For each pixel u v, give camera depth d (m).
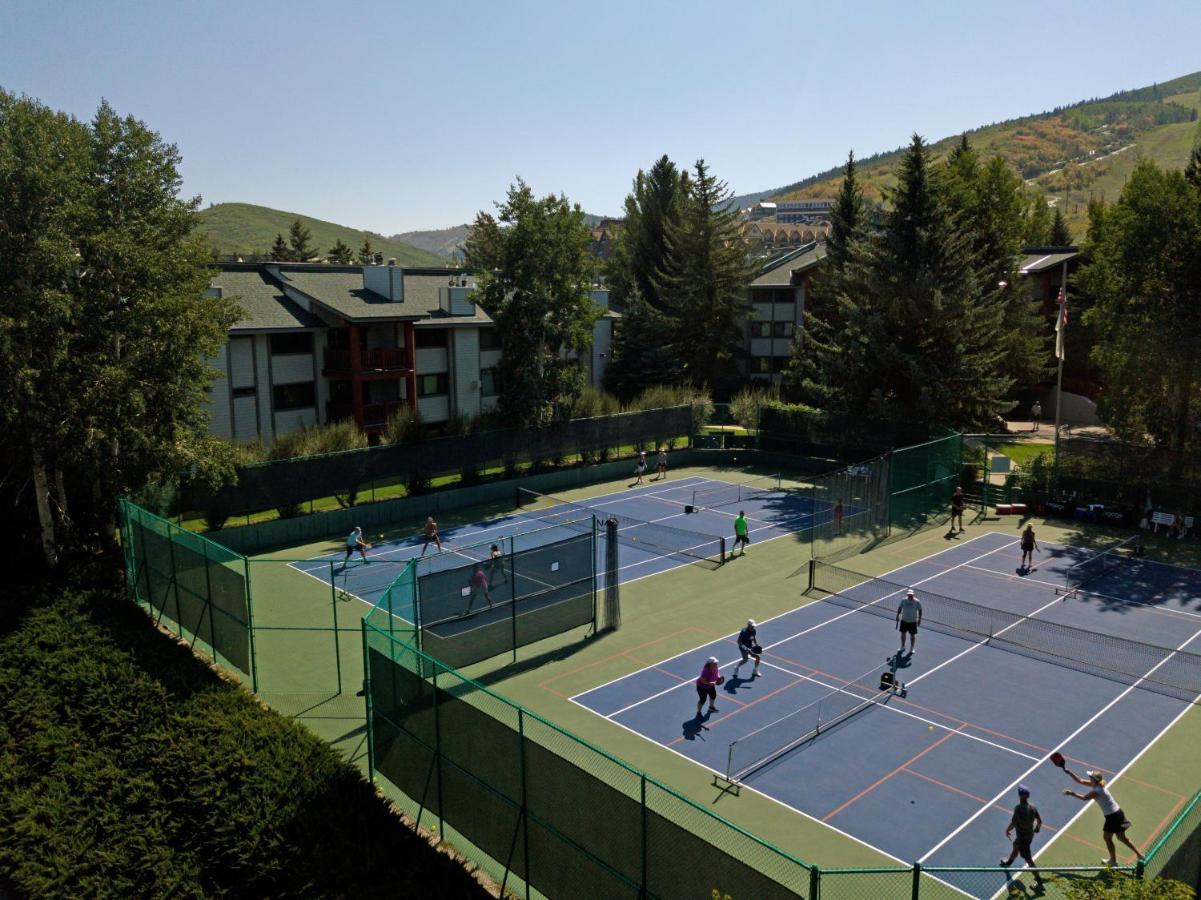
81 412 26.31
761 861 15.09
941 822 16.75
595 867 12.02
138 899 13.72
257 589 30.70
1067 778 18.41
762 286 69.69
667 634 26.56
